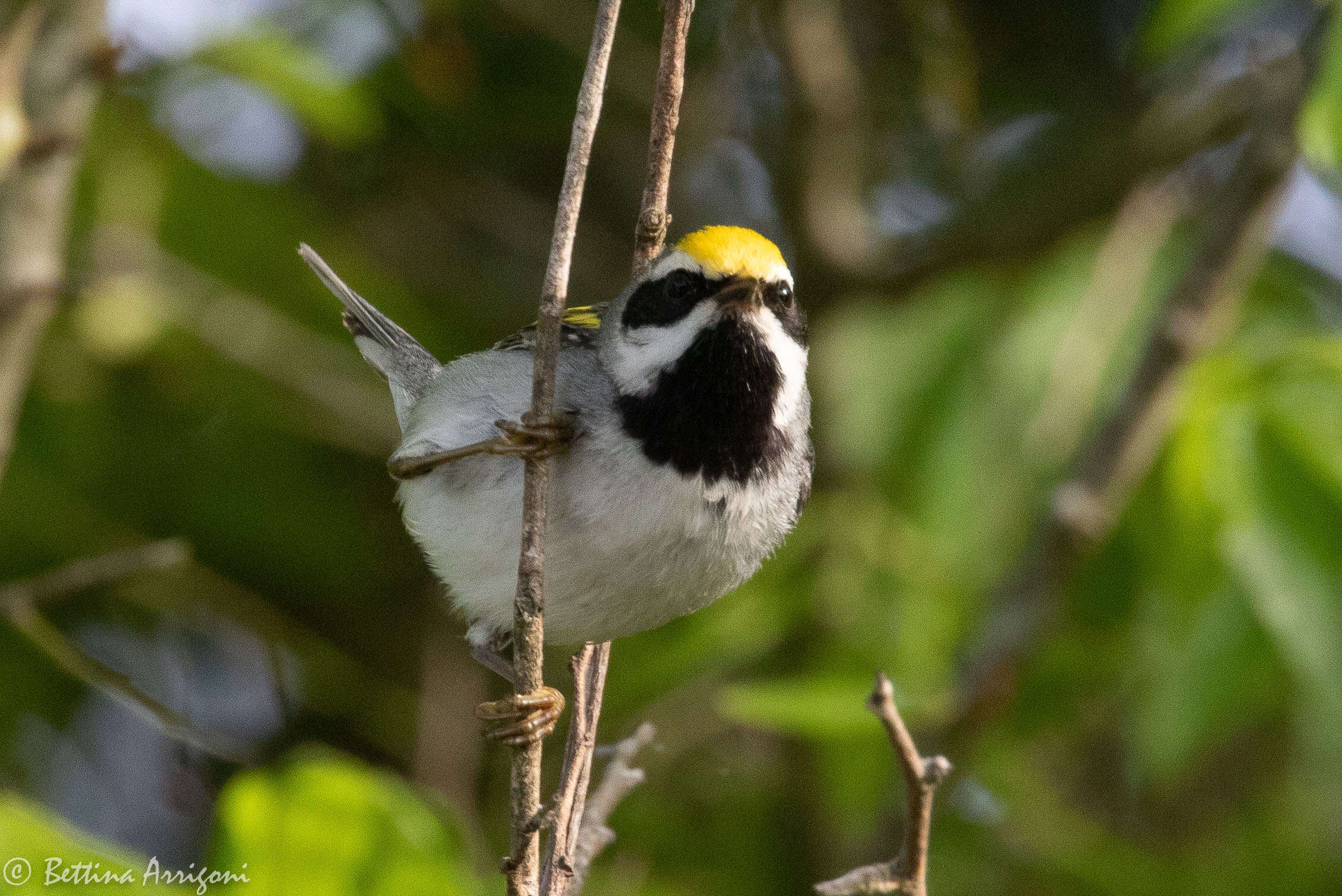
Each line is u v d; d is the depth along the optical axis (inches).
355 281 478.3
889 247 514.0
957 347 434.0
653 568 280.5
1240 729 463.2
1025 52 538.9
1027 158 549.3
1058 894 450.3
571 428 273.9
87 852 233.1
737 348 281.6
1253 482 335.6
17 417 460.1
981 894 442.9
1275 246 426.0
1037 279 440.5
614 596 284.2
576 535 275.4
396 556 522.6
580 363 285.0
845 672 395.5
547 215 557.0
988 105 545.0
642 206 265.3
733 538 285.3
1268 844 468.1
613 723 438.9
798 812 457.4
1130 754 380.2
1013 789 452.1
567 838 243.9
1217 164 481.7
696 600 294.7
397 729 499.5
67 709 483.8
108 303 425.1
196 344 467.5
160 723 338.0
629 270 552.1
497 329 519.2
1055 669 429.7
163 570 466.0
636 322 283.3
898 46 546.9
